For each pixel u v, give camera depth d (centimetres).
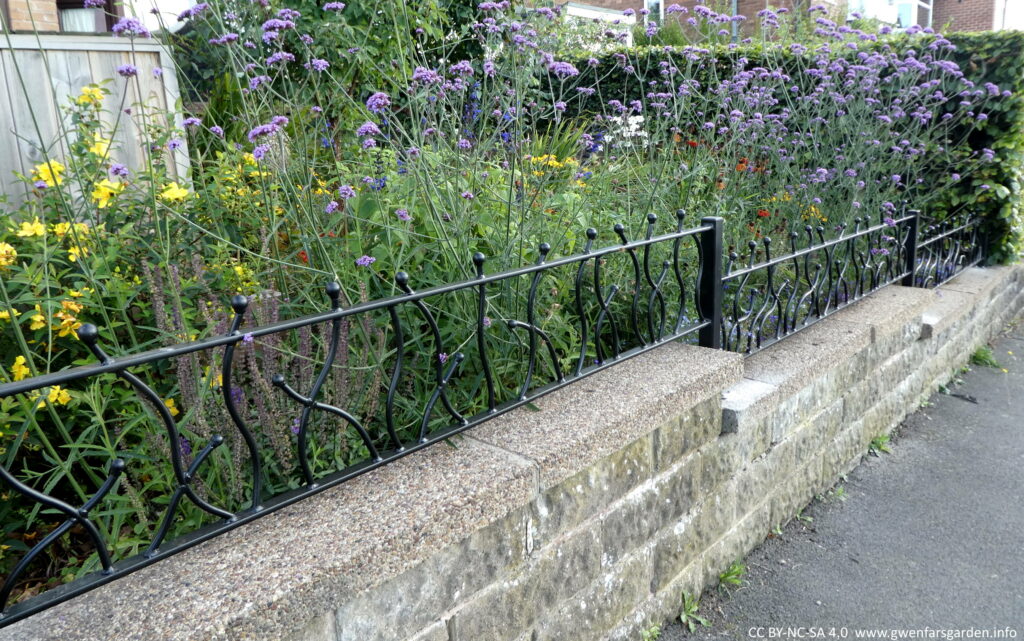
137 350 209
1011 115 524
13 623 122
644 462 226
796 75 546
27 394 174
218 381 188
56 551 188
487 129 323
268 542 147
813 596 261
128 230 225
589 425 203
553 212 305
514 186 277
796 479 313
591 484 207
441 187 246
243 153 275
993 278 539
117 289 206
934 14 1869
